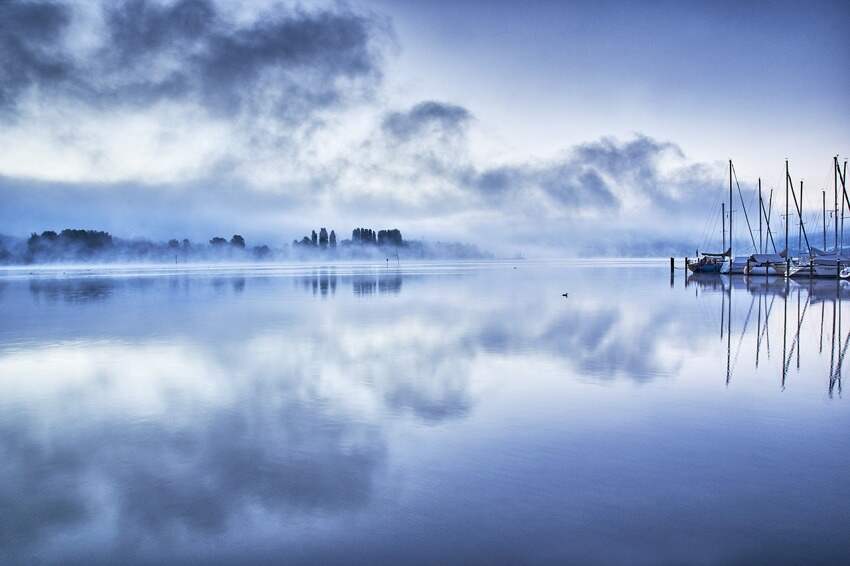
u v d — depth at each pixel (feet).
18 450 28.48
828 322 79.05
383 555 18.13
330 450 27.68
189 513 21.31
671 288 162.40
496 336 66.39
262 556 18.30
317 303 116.16
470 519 20.35
